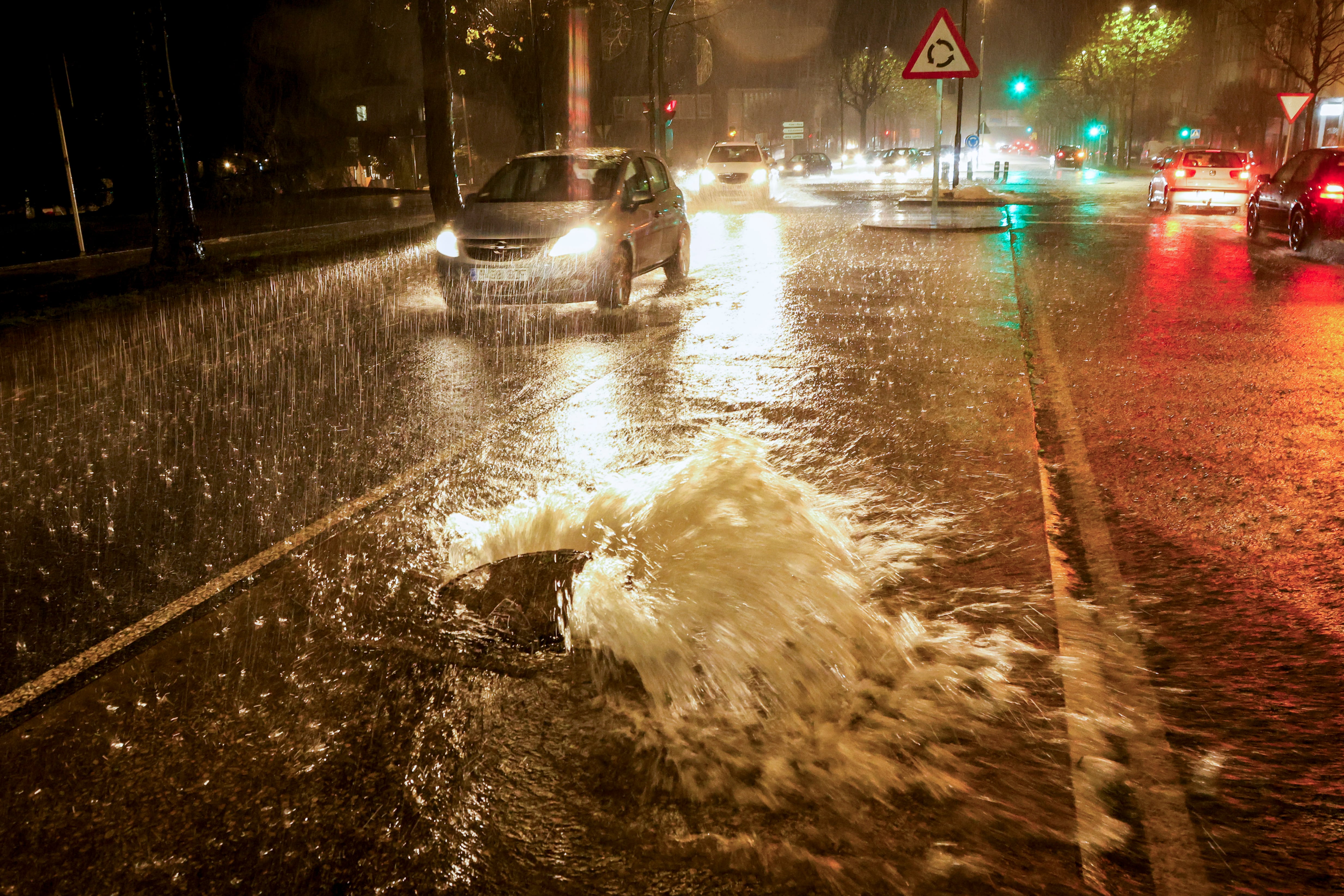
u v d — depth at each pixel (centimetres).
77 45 3117
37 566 408
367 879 214
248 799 244
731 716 270
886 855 215
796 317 984
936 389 662
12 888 215
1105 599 340
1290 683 284
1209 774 242
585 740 262
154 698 294
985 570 364
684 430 573
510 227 1047
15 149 3378
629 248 1102
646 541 342
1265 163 4988
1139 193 3522
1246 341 807
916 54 1582
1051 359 755
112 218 3384
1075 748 252
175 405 697
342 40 4634
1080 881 206
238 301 1298
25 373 873
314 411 659
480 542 385
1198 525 411
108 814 240
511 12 3700
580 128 5100
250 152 4400
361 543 414
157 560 407
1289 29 3881
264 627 338
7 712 290
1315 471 475
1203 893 202
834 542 354
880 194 3744
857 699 275
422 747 263
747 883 209
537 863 217
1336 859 211
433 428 602
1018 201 3100
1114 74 6319
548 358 816
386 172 5231
